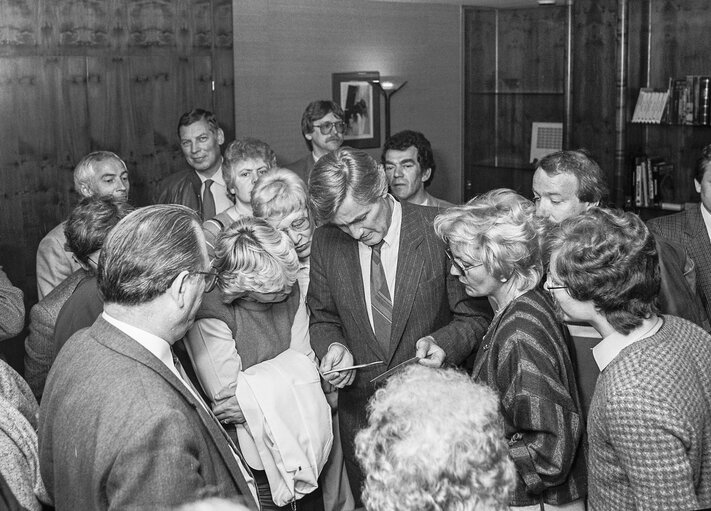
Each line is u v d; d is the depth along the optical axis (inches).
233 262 101.4
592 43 252.2
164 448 66.6
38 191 209.3
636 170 250.1
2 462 78.2
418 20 286.7
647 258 74.9
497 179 309.9
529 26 293.1
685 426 68.6
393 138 166.7
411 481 50.4
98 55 214.8
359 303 113.0
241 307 106.1
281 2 249.9
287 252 103.3
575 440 84.2
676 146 249.9
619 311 75.0
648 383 69.7
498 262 90.8
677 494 67.7
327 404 107.4
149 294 73.0
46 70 207.2
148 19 222.5
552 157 112.4
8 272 206.5
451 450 50.5
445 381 55.2
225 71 239.3
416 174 164.9
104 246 74.8
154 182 228.4
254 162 140.4
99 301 100.9
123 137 221.3
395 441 51.7
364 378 113.9
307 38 258.2
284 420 101.4
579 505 88.4
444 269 112.8
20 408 90.6
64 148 211.8
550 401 83.5
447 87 299.1
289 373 104.4
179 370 84.4
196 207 192.9
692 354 74.5
